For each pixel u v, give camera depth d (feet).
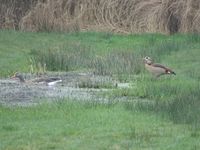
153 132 94.32
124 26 227.40
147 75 153.17
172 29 223.10
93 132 94.22
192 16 218.38
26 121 101.45
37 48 192.95
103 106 112.98
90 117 103.76
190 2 219.00
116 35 218.18
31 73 162.50
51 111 108.88
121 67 161.17
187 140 89.97
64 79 151.84
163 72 146.10
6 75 157.48
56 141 89.56
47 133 93.61
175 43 196.24
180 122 100.27
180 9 220.64
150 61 148.25
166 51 186.60
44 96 127.03
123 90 130.21
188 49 188.24
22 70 165.07
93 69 165.89
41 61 170.81
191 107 107.55
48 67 168.86
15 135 92.43
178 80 144.05
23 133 93.61
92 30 225.97
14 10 228.22
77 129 95.91
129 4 228.63
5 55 181.68
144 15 226.79
